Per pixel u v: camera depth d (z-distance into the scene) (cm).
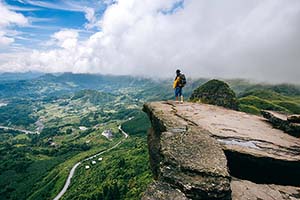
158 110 2706
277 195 1647
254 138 2116
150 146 2656
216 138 2047
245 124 2445
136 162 16738
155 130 2617
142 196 1312
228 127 2294
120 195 12462
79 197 13850
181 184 1338
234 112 2891
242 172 1938
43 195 17362
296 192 1712
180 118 2450
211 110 2859
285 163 1856
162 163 1524
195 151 1589
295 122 2297
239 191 1614
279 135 2244
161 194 1307
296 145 2058
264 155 1869
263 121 2639
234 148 1930
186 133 1831
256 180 1919
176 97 3278
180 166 1454
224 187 1331
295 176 1892
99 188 14100
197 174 1398
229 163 1934
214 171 1398
